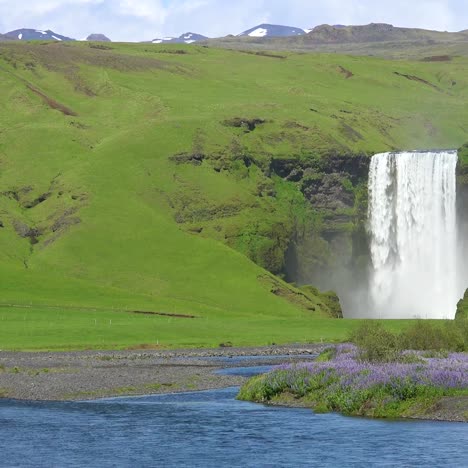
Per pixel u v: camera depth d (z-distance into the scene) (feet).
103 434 312.71
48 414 356.38
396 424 318.86
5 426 328.49
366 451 279.28
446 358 415.23
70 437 307.37
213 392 426.10
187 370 520.42
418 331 498.28
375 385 350.43
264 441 296.92
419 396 342.64
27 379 462.19
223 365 560.61
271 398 391.65
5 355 604.49
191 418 342.23
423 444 286.66
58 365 549.13
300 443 292.40
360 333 473.67
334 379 374.22
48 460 273.75
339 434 303.68
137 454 281.13
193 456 277.85
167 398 404.77
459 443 287.48
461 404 332.80
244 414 349.82
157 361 587.27
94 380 460.55
